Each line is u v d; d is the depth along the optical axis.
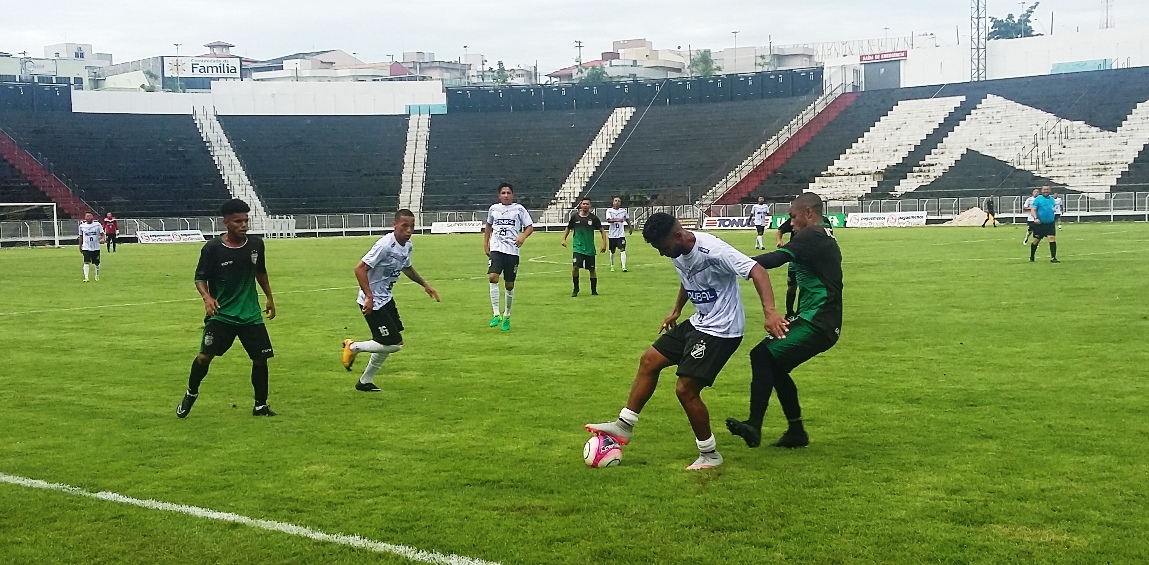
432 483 6.43
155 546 5.34
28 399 9.52
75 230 51.47
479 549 5.21
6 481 6.60
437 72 125.06
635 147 66.56
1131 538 5.20
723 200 59.25
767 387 6.99
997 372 10.04
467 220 58.38
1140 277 19.86
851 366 10.53
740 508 5.79
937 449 7.05
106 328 15.12
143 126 65.81
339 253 37.47
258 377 8.58
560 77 113.31
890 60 80.00
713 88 71.38
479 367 11.09
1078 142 56.22
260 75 115.56
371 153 67.88
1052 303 15.83
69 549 5.31
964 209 51.59
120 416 8.68
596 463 6.70
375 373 9.77
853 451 7.04
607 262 29.28
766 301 6.46
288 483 6.48
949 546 5.13
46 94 65.50
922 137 60.47
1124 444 7.06
